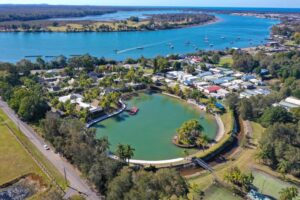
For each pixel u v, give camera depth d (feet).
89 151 341.00
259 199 313.12
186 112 579.89
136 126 516.73
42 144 416.87
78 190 318.45
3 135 440.04
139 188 273.33
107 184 304.50
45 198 277.85
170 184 283.79
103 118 541.34
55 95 633.20
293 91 609.42
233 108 558.56
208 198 318.24
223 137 460.96
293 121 484.33
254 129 489.67
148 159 408.05
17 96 522.88
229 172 346.13
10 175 342.64
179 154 423.64
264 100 540.11
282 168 349.61
